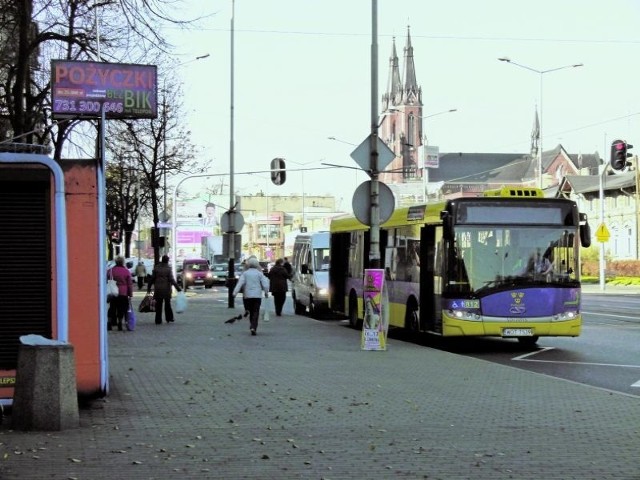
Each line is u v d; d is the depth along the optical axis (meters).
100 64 19.20
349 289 26.38
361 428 9.77
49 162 10.80
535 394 12.55
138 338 21.53
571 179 94.19
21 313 10.74
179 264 73.00
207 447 8.64
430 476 7.50
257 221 130.75
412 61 151.38
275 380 13.80
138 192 49.44
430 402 11.73
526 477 7.49
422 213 20.94
